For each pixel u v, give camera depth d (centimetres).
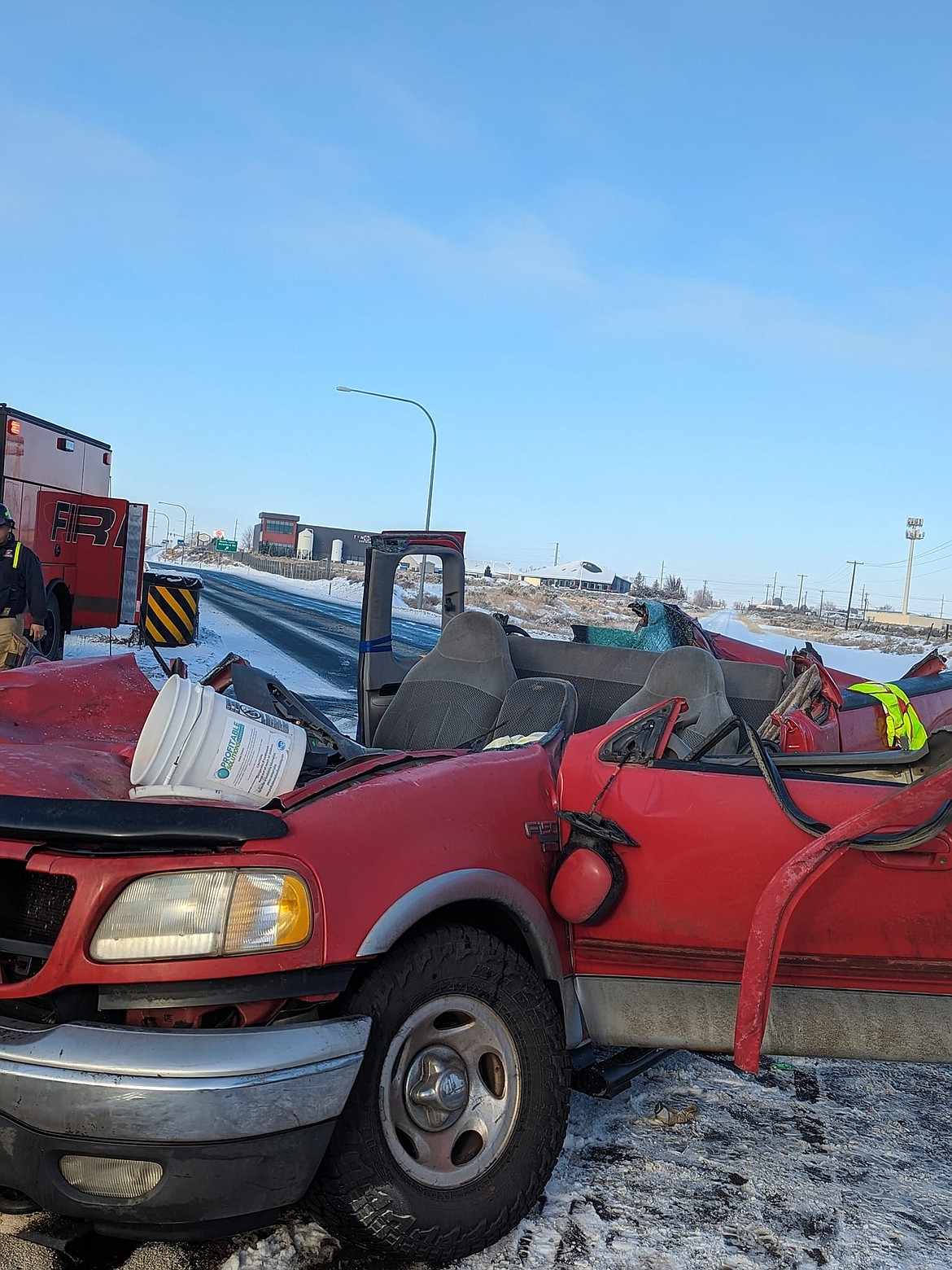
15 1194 227
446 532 666
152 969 221
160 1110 204
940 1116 349
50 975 223
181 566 10381
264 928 226
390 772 285
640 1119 331
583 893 287
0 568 896
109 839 226
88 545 1430
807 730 473
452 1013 259
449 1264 252
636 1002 297
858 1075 379
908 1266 261
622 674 609
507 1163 260
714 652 723
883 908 299
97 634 1903
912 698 575
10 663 904
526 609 5781
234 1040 214
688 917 296
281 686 373
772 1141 322
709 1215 279
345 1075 224
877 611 13312
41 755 273
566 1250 260
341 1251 256
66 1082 204
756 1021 259
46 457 1313
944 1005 302
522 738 361
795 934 296
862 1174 305
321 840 242
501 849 281
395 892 246
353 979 245
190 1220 212
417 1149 249
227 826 231
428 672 559
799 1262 260
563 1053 273
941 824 279
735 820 296
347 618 3947
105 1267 244
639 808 296
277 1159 214
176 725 258
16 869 244
